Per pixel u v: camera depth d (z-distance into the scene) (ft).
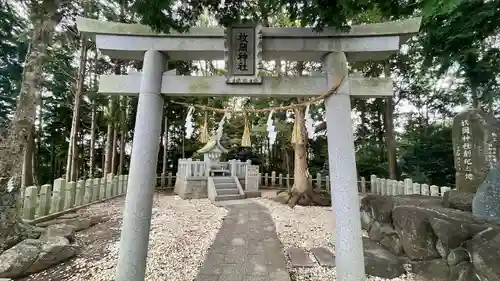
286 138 36.52
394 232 14.55
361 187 38.91
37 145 44.52
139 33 9.71
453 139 17.92
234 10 9.12
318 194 31.78
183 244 15.74
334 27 9.56
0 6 22.18
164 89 9.73
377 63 35.83
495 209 12.05
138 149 9.14
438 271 11.51
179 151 58.49
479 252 9.98
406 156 38.40
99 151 54.13
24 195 16.98
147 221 9.00
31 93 12.56
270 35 9.75
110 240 15.78
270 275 11.73
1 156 12.07
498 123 16.17
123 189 35.29
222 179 36.01
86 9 23.31
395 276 12.05
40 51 12.76
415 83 44.01
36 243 12.34
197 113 40.11
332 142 9.41
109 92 9.69
